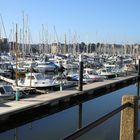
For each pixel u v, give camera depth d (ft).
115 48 407.44
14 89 103.09
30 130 67.36
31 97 91.61
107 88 131.34
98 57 305.73
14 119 72.13
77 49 334.85
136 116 18.10
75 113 85.46
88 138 54.95
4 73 163.53
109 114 14.98
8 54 252.01
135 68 213.66
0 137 62.69
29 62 194.59
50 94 98.53
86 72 158.92
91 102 104.37
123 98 18.15
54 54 287.69
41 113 82.43
